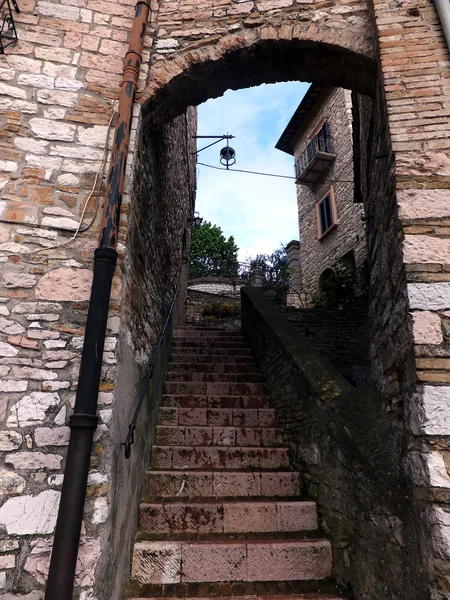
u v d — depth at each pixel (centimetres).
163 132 411
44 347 227
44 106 274
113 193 246
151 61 304
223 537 288
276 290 1148
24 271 240
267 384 487
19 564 193
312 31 302
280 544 276
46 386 221
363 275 839
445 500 174
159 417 420
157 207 404
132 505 275
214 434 397
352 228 936
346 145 995
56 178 261
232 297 1369
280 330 472
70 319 234
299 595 251
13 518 199
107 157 270
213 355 592
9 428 212
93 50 295
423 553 179
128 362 265
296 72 331
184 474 335
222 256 1989
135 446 289
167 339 545
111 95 286
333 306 842
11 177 256
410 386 205
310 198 1202
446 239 221
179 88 316
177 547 270
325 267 1059
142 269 326
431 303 207
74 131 273
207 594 250
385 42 273
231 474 338
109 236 237
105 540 202
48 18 295
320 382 332
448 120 247
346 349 732
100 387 220
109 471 210
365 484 241
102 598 198
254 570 269
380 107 290
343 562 263
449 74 259
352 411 279
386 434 238
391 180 251
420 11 279
